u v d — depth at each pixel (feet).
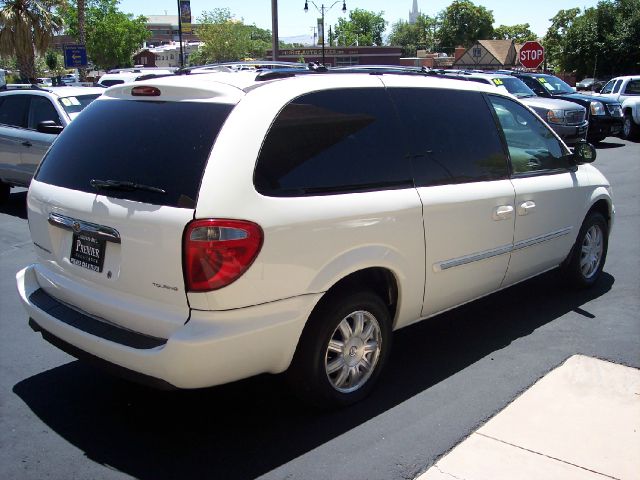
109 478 10.58
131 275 10.81
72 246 12.01
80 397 13.25
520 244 15.78
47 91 30.96
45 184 12.71
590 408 12.53
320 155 11.62
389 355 13.89
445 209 13.42
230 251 10.11
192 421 12.31
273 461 11.00
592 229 19.01
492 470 10.64
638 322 16.84
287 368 11.68
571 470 10.60
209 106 11.17
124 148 11.61
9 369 14.51
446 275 13.88
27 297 12.88
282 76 12.38
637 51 158.92
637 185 37.37
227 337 10.25
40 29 105.19
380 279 13.03
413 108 13.60
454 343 15.79
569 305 18.19
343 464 10.89
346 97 12.43
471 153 14.56
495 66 205.87
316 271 11.18
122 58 197.47
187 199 10.26
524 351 15.23
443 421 12.17
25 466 10.89
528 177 16.06
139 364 10.46
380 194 12.27
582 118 49.93
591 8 169.07
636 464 10.76
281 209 10.69
